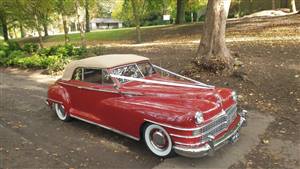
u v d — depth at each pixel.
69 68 7.35
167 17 34.34
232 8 48.41
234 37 17.59
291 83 9.00
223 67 10.20
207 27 10.48
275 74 9.80
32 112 8.71
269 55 12.09
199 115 4.83
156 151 5.53
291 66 10.34
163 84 6.14
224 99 5.54
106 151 5.96
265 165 5.16
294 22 19.41
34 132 7.14
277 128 6.61
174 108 5.14
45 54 17.00
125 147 6.09
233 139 5.49
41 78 13.52
